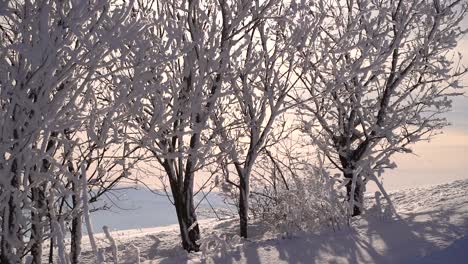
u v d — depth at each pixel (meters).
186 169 9.95
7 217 5.88
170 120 7.62
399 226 7.80
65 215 6.78
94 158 7.25
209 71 8.39
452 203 8.77
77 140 6.64
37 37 5.69
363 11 10.09
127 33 6.00
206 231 12.32
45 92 5.75
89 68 6.03
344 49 10.05
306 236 8.05
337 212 8.51
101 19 5.91
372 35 10.84
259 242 8.11
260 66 9.44
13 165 5.91
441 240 6.61
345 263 6.34
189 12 8.54
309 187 8.92
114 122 6.80
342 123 11.61
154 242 11.89
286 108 9.91
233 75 9.57
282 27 9.76
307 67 9.87
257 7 9.14
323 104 11.36
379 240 7.19
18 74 5.70
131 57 7.52
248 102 9.78
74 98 5.95
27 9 5.75
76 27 5.73
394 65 11.51
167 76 8.04
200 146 8.59
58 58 5.73
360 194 11.03
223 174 10.63
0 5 5.78
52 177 6.34
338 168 11.43
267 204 11.33
